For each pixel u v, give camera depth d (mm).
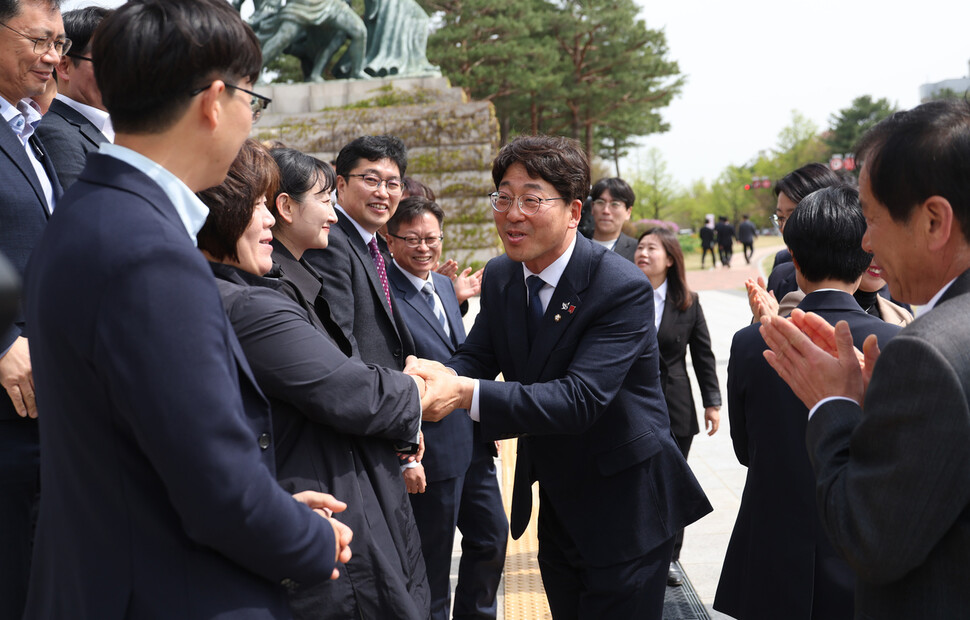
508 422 2238
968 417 1180
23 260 2393
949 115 1312
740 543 2373
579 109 33875
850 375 1511
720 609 2432
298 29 17609
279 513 1293
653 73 32750
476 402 2246
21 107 2686
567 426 2258
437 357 3432
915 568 1271
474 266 16469
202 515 1207
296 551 1327
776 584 2221
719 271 29094
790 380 1608
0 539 2326
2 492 2314
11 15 2416
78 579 1266
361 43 17922
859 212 2250
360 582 1810
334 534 1433
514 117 32812
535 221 2301
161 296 1190
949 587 1235
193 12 1303
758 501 2295
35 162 2646
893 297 1464
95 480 1247
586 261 2410
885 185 1349
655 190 69938
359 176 3143
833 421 1453
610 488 2465
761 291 2516
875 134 1396
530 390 2248
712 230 30797
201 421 1185
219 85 1323
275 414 1802
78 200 1289
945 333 1216
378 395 1863
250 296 1761
